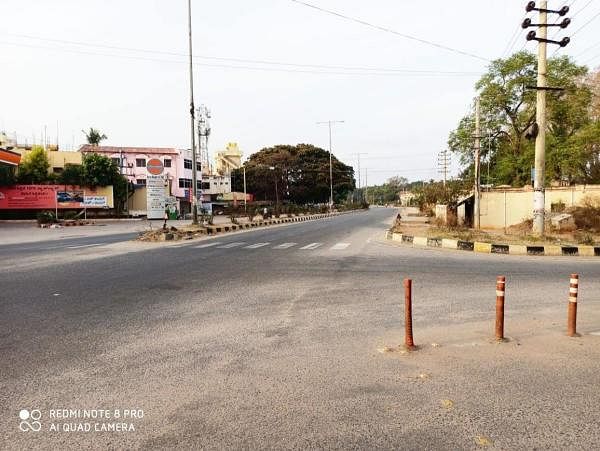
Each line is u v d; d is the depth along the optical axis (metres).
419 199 41.88
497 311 5.18
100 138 57.19
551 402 3.58
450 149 35.69
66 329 5.66
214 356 4.65
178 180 52.91
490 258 12.74
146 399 3.63
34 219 40.75
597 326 5.79
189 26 21.97
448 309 6.73
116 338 5.28
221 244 17.41
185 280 9.25
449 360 4.52
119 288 8.40
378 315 6.36
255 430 3.13
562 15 16.11
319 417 3.31
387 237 19.69
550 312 6.53
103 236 22.98
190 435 3.07
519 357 4.61
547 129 31.56
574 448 2.93
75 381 3.99
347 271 10.30
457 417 3.32
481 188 27.34
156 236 19.14
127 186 47.06
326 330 5.61
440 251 14.48
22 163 42.12
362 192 163.62
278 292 7.98
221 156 87.75
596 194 22.59
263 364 4.41
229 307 6.86
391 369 4.27
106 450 2.91
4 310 6.67
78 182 43.06
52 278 9.53
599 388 3.85
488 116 33.06
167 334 5.45
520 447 2.94
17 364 4.41
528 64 30.34
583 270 10.41
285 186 73.94
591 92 30.48
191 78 22.58
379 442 2.98
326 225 30.75
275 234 22.58
